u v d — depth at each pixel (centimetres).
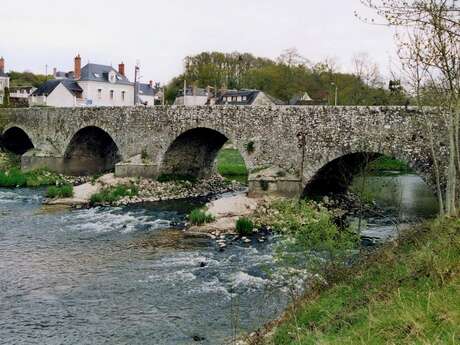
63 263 2134
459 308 716
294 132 3195
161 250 2366
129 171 4166
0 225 2867
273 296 1636
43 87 7869
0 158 5753
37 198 3819
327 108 3030
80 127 4856
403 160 2672
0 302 1670
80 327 1473
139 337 1401
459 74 1545
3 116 5781
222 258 2220
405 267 1066
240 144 3472
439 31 1410
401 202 3419
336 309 1055
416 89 1838
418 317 726
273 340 1077
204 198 3931
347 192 3612
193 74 10956
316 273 1423
